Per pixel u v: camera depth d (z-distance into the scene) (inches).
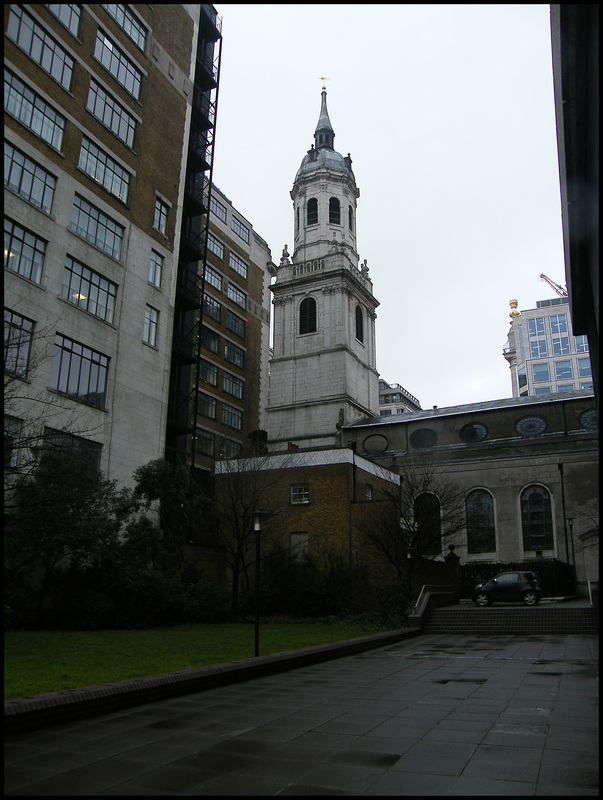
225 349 2130.9
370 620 1008.9
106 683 393.7
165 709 366.6
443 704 383.9
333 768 248.2
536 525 1691.7
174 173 1454.2
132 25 1346.0
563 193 555.5
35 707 313.6
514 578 1163.3
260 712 359.3
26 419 879.7
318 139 2591.0
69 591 880.9
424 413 2038.6
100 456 1130.0
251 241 2426.2
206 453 1914.4
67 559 938.7
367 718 342.0
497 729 312.2
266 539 1295.5
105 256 1201.4
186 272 1697.8
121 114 1291.8
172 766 252.7
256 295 2411.4
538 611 985.5
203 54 1732.3
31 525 773.3
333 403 2108.8
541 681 474.9
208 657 565.9
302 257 2386.8
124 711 360.5
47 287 1051.3
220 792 221.1
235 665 475.8
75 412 1075.3
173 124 1466.5
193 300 1625.2
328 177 2453.2
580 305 661.9
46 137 1087.6
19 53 1032.2
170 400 1557.6
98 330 1159.0
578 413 1781.5
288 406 2177.7
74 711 334.3
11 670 462.9
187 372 1761.8
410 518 1360.7
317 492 1289.4
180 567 1133.1
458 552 1737.2
